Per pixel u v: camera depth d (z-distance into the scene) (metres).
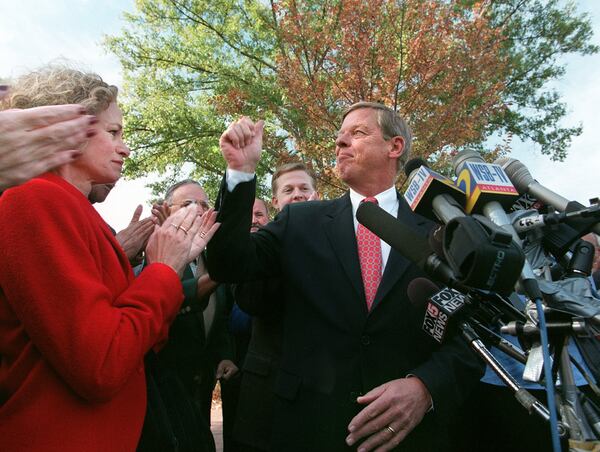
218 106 12.02
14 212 1.26
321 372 1.96
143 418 1.50
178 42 17.47
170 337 2.69
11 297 1.23
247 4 16.81
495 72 10.43
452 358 1.90
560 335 1.35
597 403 1.59
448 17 9.74
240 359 3.33
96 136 1.63
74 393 1.29
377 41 9.70
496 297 1.42
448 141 9.69
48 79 1.60
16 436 1.23
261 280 2.26
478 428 2.64
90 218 1.49
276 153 11.33
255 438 2.18
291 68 10.21
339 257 2.10
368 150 2.35
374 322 1.98
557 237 1.63
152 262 1.61
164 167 17.69
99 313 1.28
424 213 1.56
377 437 1.75
